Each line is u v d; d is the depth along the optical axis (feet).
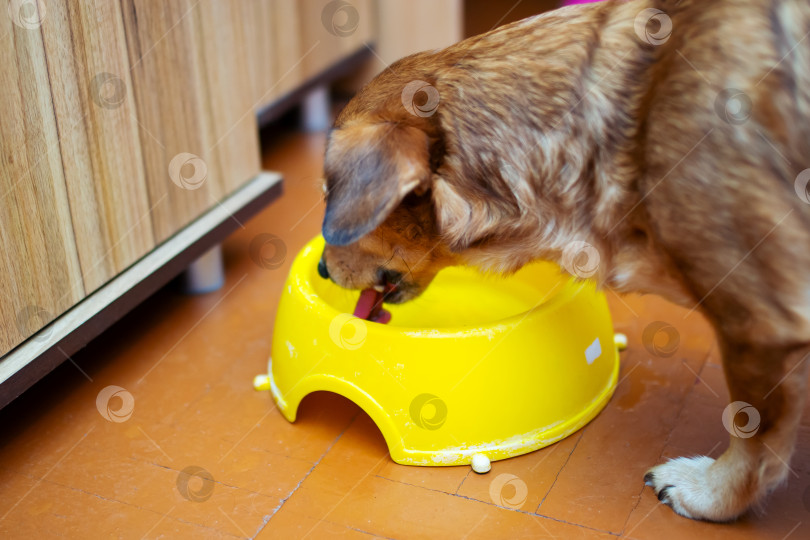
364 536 3.32
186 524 3.36
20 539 3.33
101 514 3.40
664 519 3.35
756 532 3.31
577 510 3.38
